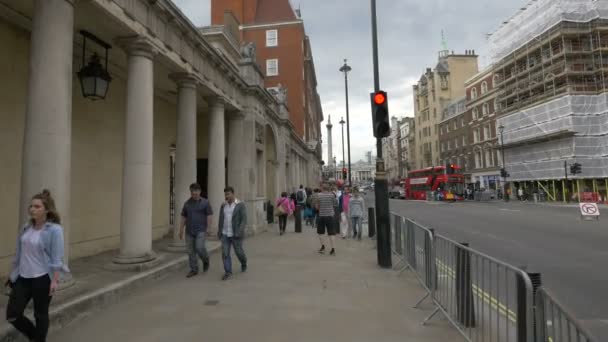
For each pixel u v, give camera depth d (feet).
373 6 30.53
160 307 18.66
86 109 30.68
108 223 33.19
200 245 26.03
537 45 134.10
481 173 180.04
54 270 12.59
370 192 314.76
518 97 148.56
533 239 42.04
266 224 60.13
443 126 227.20
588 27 122.42
